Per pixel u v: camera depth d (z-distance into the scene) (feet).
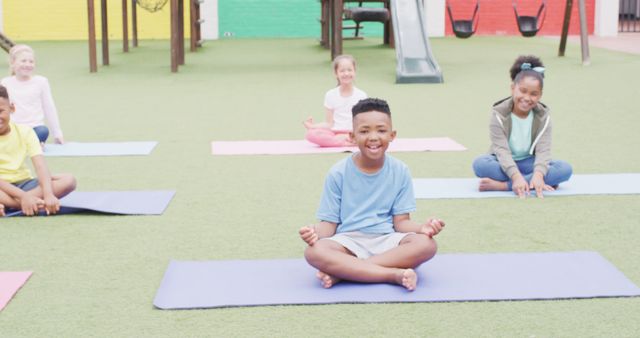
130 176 18.12
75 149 21.20
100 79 36.76
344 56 22.15
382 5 60.44
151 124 25.34
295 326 9.75
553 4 58.90
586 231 13.70
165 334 9.56
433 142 21.77
